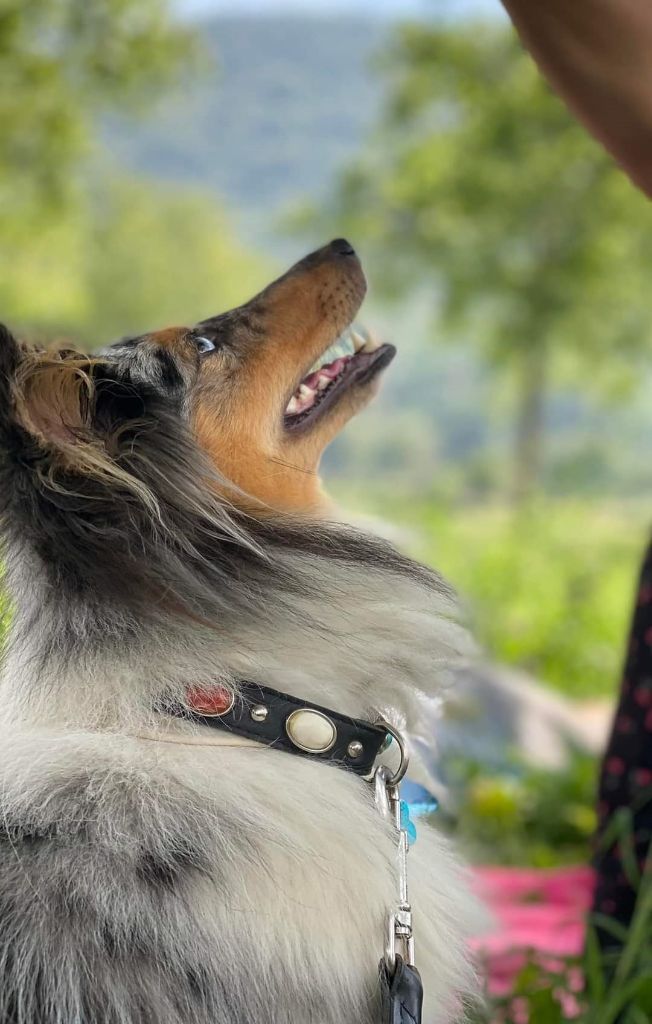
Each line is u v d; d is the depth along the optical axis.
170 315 11.62
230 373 1.12
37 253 6.44
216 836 0.96
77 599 0.99
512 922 1.39
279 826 0.97
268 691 1.00
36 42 4.61
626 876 1.17
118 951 0.93
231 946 0.94
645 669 1.17
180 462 1.02
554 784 1.83
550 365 8.09
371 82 7.64
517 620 3.62
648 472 10.40
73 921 0.94
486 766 1.84
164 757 0.98
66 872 0.94
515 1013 1.18
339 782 0.99
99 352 1.09
